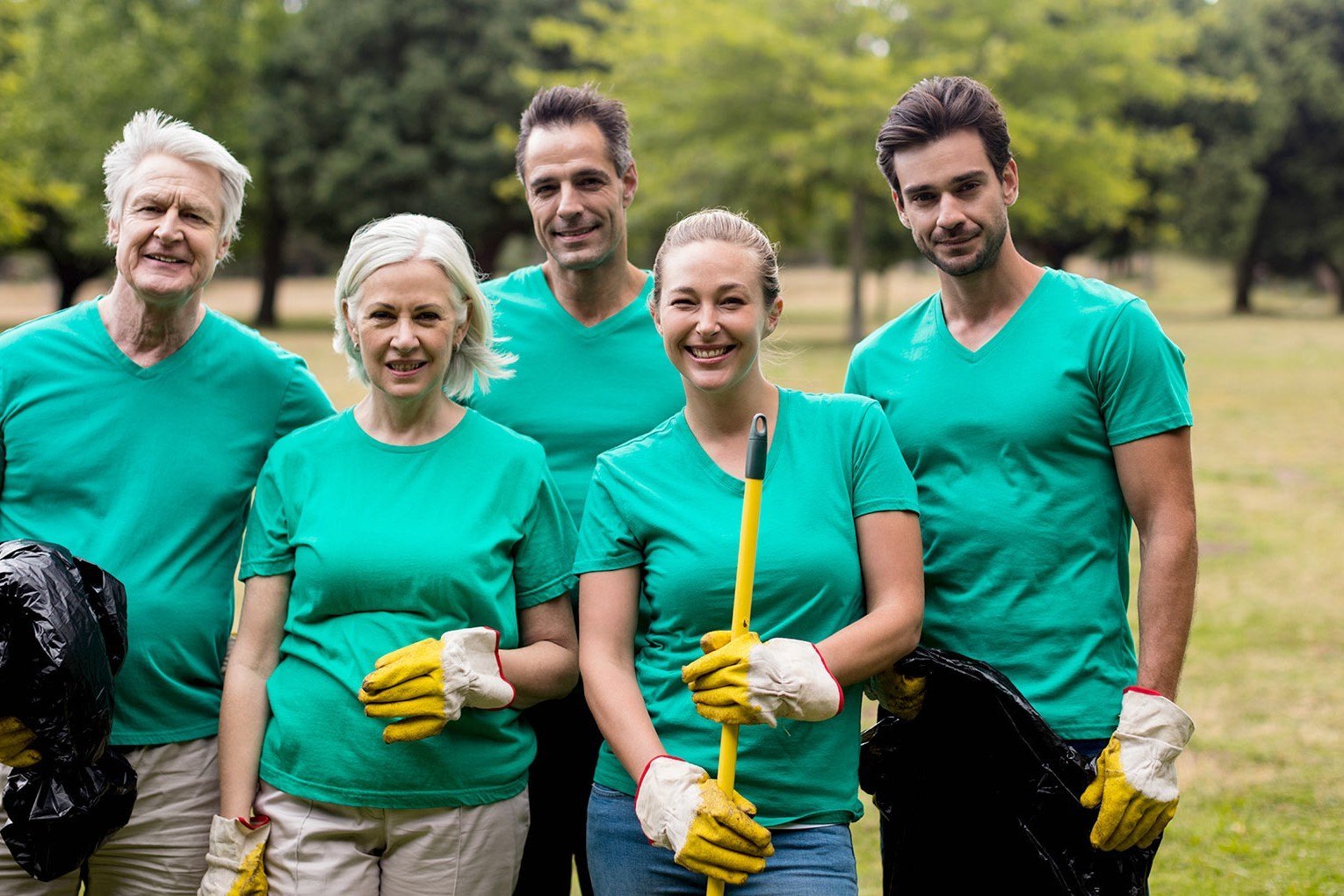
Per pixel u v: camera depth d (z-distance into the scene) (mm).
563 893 2906
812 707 2012
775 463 2262
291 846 2283
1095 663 2365
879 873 3752
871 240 29031
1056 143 20250
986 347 2449
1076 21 21344
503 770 2348
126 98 24172
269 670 2404
